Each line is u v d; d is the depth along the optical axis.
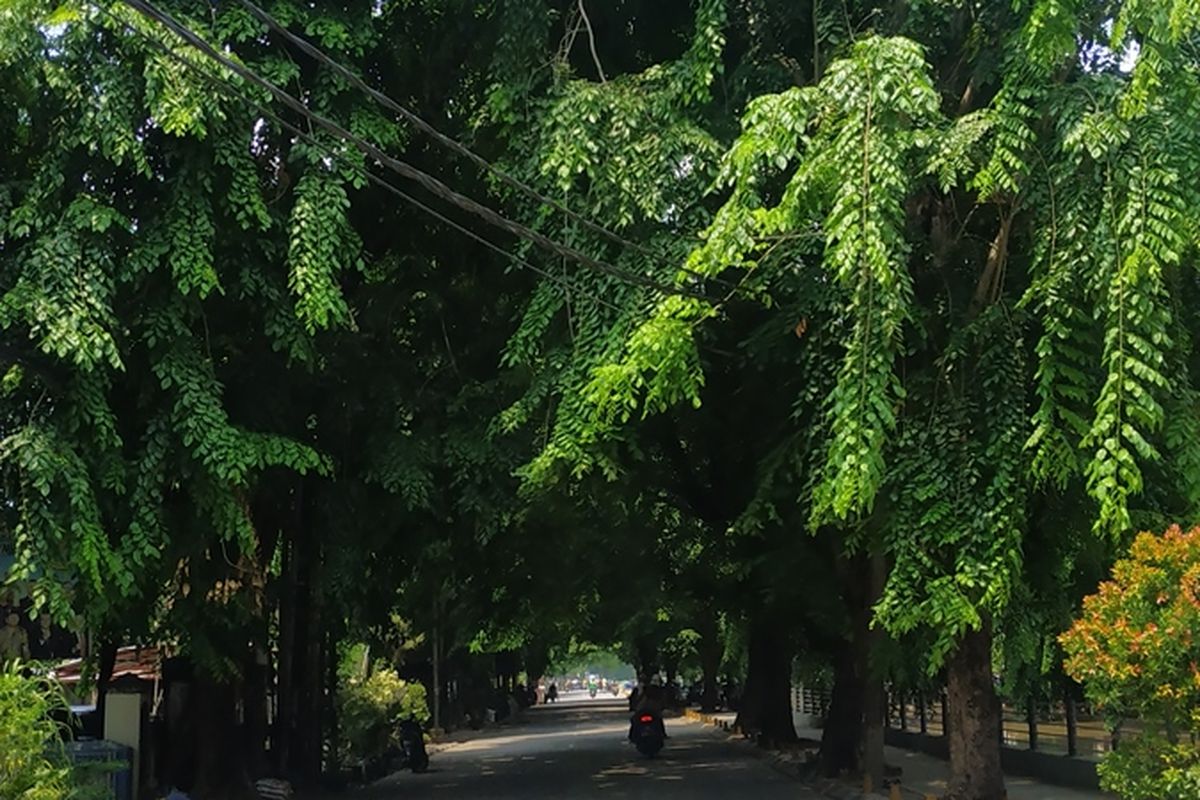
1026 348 11.89
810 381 12.10
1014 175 10.65
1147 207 9.82
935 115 10.59
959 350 11.71
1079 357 10.59
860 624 16.70
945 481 11.50
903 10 12.52
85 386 12.56
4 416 12.70
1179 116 10.22
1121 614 7.43
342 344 16.30
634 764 26.25
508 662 61.66
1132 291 9.78
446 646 42.69
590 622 36.38
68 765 9.86
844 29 12.93
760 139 10.63
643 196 12.84
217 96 12.31
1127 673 7.26
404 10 16.45
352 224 17.28
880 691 16.95
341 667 34.59
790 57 13.96
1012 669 14.64
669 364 11.43
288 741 19.75
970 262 12.95
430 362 17.77
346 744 25.33
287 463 13.76
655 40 15.85
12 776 8.73
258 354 15.22
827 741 19.80
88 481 12.46
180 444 13.54
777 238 11.27
